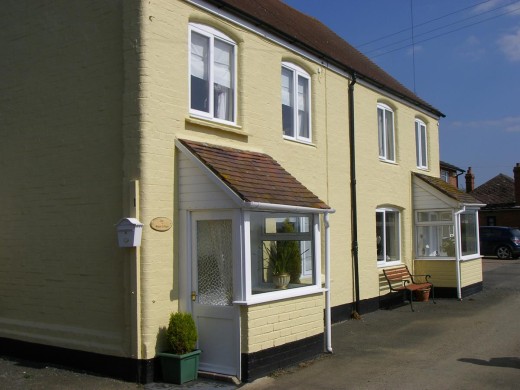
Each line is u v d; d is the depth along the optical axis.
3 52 9.14
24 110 8.78
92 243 7.83
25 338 8.46
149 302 7.23
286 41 10.52
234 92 9.21
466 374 7.46
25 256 8.63
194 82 8.45
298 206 8.07
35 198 8.54
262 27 9.77
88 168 7.93
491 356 8.43
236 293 7.33
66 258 8.12
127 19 7.57
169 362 7.17
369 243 13.20
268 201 7.54
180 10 8.02
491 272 22.03
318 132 11.48
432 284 14.93
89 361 7.67
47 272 8.34
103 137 7.79
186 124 8.04
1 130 9.07
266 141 9.83
